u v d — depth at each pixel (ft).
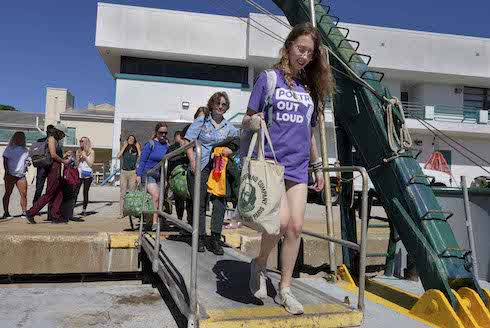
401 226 13.84
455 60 69.46
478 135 71.46
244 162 9.03
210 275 12.37
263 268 10.34
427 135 71.46
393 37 67.87
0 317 11.44
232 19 62.49
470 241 14.57
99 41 59.21
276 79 9.53
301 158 9.59
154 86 62.08
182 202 21.02
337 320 9.65
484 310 11.26
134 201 18.52
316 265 18.15
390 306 13.01
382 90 15.26
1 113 121.39
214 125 15.76
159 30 60.70
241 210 8.73
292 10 18.92
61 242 16.62
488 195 16.40
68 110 111.86
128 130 60.90
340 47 16.70
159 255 14.38
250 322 8.89
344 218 17.40
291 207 9.57
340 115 16.97
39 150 22.08
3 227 19.84
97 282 18.07
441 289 12.05
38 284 17.30
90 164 28.66
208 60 63.77
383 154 14.74
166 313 12.19
